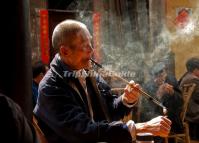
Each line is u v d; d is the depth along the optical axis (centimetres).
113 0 750
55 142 213
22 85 169
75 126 203
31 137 128
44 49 611
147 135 209
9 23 166
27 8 171
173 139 535
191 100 539
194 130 550
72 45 213
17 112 127
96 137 202
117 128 203
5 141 123
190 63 543
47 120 212
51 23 717
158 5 727
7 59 166
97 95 231
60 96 209
